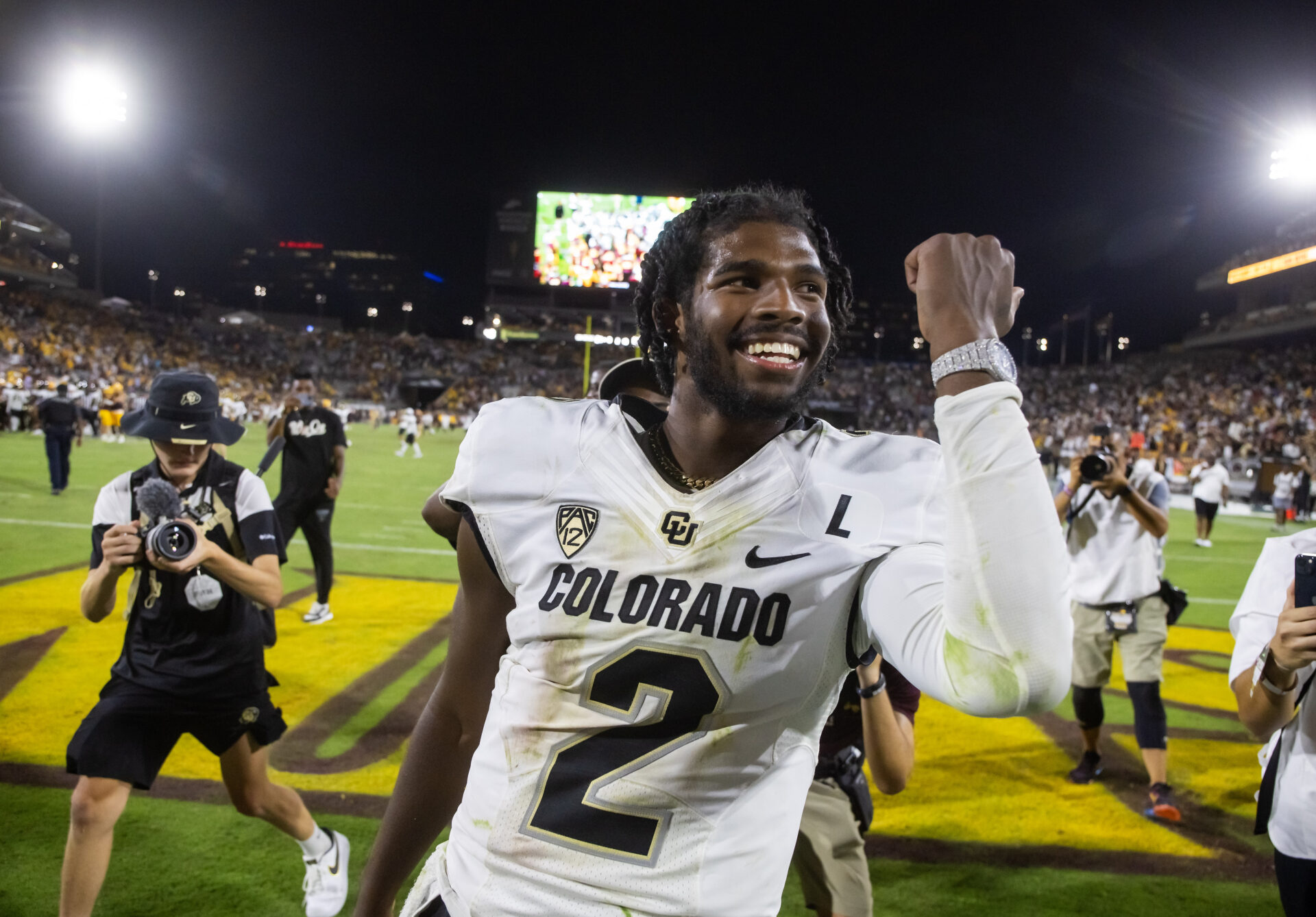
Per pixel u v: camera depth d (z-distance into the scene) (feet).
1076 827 12.32
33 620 19.99
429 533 35.78
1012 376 3.36
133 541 8.30
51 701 15.21
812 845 7.16
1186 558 39.32
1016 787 13.64
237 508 9.07
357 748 13.99
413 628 21.20
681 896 3.76
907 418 167.02
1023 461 3.19
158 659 8.47
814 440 4.18
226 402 111.65
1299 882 6.72
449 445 92.38
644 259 4.73
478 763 4.33
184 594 8.46
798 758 4.07
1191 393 144.36
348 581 26.40
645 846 3.82
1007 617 3.10
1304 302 149.48
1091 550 13.75
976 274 3.48
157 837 10.98
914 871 10.93
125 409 76.95
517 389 176.65
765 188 4.48
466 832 4.25
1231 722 17.01
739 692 3.80
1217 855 11.57
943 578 3.52
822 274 4.15
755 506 3.95
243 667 8.79
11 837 10.68
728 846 3.83
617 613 3.93
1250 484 83.56
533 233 124.67
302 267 652.89
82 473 48.42
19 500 37.96
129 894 9.72
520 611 4.24
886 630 3.66
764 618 3.79
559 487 4.24
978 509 3.18
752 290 4.01
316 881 9.53
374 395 166.91
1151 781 12.82
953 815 12.57
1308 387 132.46
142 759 8.29
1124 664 13.51
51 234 153.79
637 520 4.04
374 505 43.27
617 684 3.91
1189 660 21.61
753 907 3.83
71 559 26.91
